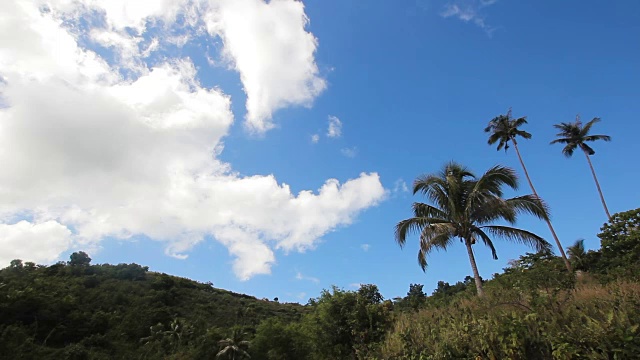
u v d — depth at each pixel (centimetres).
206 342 4312
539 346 580
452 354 666
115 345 4319
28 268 6494
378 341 1138
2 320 4028
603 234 2394
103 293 5975
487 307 859
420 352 742
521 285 1289
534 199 1573
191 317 6000
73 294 5334
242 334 4219
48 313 4419
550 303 714
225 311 6862
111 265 7988
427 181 1783
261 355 3666
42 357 3397
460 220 1702
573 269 2386
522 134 3372
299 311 8331
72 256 7731
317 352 1385
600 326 529
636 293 678
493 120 3525
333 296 1420
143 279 7631
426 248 1678
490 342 621
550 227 2977
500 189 1678
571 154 3494
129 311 5397
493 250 1770
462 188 1739
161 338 4697
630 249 2183
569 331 566
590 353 503
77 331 4428
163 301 6334
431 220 1747
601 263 2262
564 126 3522
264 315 7075
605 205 3397
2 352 3222
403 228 1762
